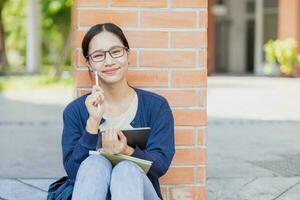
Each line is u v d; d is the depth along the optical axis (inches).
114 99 144.0
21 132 387.9
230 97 641.0
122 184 125.3
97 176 127.0
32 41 1126.4
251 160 285.4
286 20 1000.9
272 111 512.1
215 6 1277.1
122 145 130.3
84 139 133.9
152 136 141.6
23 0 1451.8
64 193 134.3
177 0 163.2
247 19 1266.0
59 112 511.5
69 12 1144.8
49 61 1637.6
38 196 212.2
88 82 163.9
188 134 167.0
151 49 164.2
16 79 932.0
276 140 353.7
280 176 245.8
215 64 1268.5
